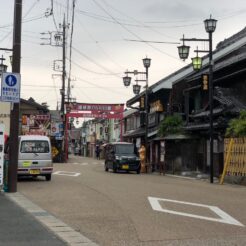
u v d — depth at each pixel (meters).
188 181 23.27
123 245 8.16
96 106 57.47
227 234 9.11
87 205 12.90
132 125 57.03
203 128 27.33
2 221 10.30
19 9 16.23
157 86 39.12
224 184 21.41
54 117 69.38
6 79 15.63
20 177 23.55
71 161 57.31
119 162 31.56
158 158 36.84
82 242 8.30
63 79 54.56
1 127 15.84
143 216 11.12
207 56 32.78
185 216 11.14
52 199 14.21
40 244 8.06
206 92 31.30
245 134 21.14
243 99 26.48
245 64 25.86
